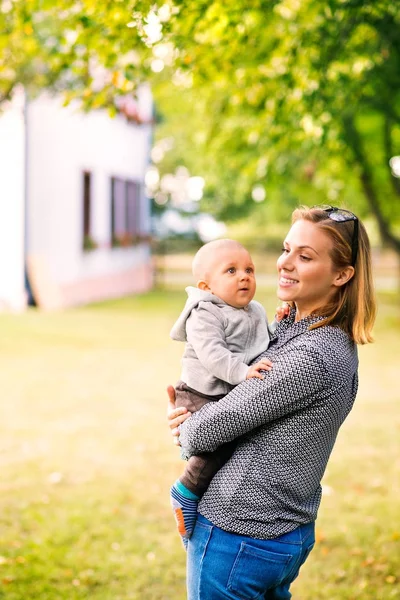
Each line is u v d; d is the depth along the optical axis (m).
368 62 6.17
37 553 4.53
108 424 7.62
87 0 4.32
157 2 4.31
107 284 20.44
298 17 5.97
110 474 6.07
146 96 23.28
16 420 7.72
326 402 2.12
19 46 6.03
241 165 12.73
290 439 2.12
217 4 4.84
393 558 4.52
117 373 10.21
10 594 4.03
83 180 18.59
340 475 6.03
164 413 8.11
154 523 5.07
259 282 27.12
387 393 9.19
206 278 2.38
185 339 2.43
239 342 2.32
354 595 4.07
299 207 2.35
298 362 2.10
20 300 16.28
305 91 5.94
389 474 6.05
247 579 2.17
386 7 5.18
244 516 2.15
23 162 15.89
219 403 2.14
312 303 2.27
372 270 2.29
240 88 6.56
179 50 4.97
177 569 4.39
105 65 4.87
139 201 23.38
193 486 2.24
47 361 10.95
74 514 5.16
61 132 17.31
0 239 16.28
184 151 20.98
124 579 4.25
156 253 26.12
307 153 11.97
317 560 4.52
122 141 21.41
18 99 15.30
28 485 5.77
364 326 2.22
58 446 6.84
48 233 17.03
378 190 18.12
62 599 4.00
